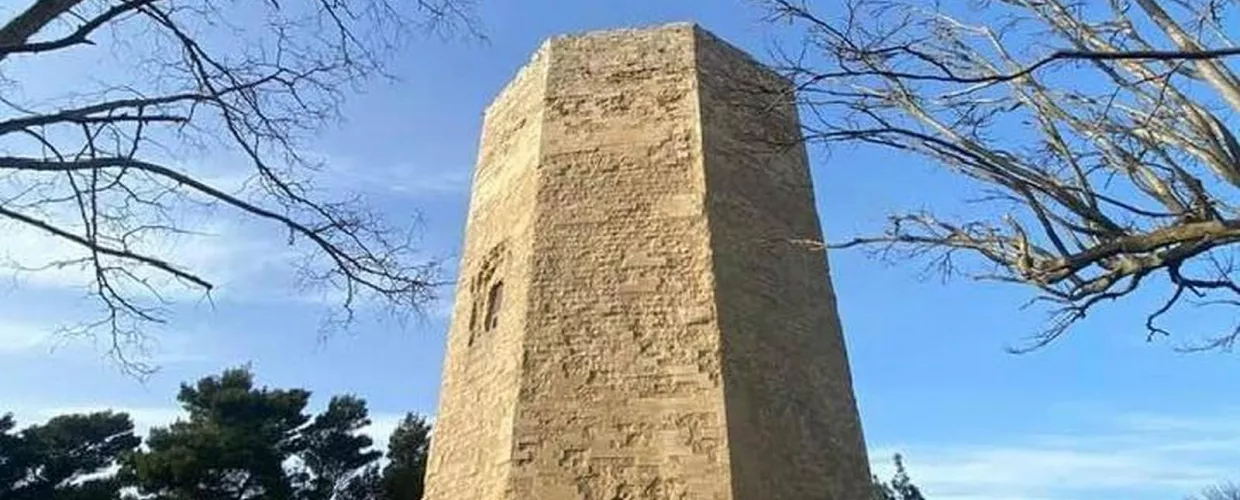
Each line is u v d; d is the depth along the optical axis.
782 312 13.10
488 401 12.87
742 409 11.55
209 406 32.94
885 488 42.59
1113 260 5.16
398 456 33.22
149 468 28.67
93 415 34.66
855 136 5.57
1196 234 4.69
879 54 5.17
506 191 14.99
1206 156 5.28
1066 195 5.20
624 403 11.58
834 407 13.04
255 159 6.02
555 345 12.19
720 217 13.05
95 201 5.77
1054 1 5.76
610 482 11.08
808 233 14.45
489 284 14.47
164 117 5.46
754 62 15.47
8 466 32.25
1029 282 5.14
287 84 6.02
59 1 4.98
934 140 5.44
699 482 10.91
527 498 11.14
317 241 6.32
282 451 32.44
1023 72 4.45
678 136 13.73
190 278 5.98
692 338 11.93
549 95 14.67
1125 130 5.55
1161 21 5.29
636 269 12.62
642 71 14.53
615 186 13.46
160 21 5.53
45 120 4.93
